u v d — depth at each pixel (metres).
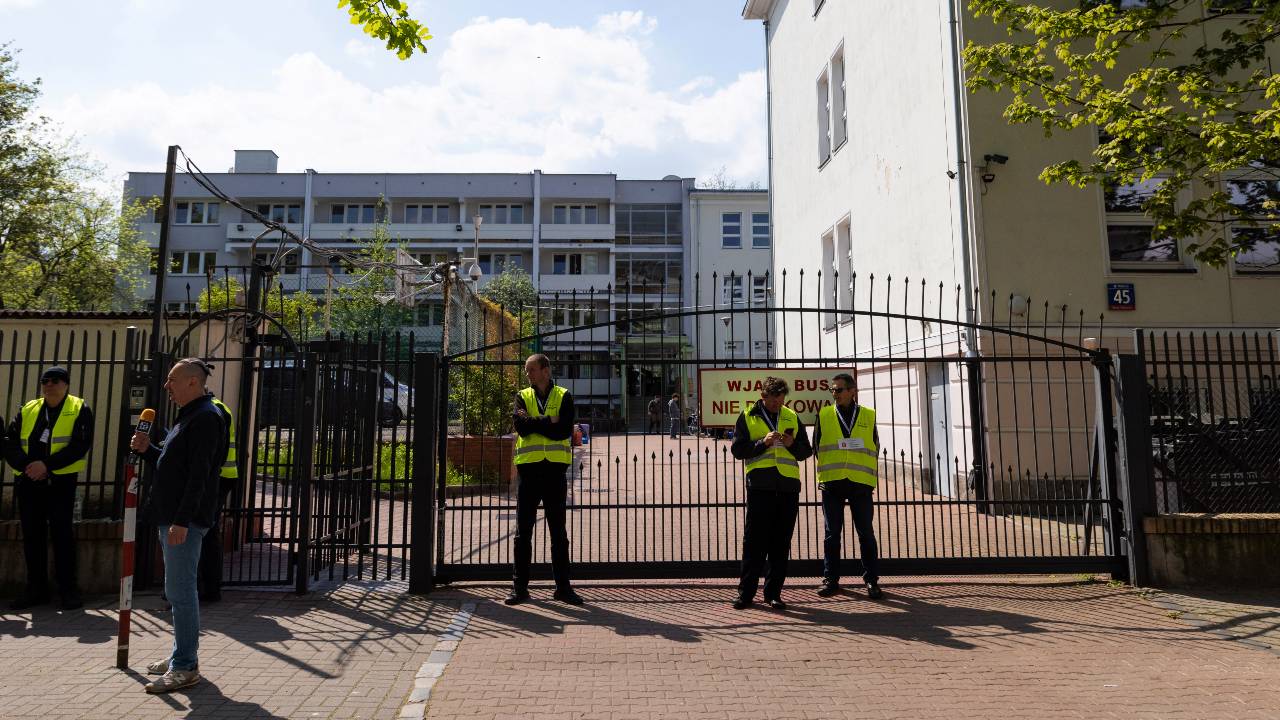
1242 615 5.56
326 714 3.80
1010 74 8.97
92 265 25.97
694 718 3.77
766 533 5.94
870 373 14.61
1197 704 3.96
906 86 12.81
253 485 7.33
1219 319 10.77
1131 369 6.63
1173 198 8.78
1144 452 6.52
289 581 6.49
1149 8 8.62
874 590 6.19
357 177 43.22
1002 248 10.75
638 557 7.58
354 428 7.46
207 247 42.53
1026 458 10.38
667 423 26.61
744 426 6.05
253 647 4.86
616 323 6.56
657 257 43.19
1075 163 8.86
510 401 13.57
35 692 4.05
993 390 10.43
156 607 5.79
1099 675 4.39
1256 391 6.82
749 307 6.73
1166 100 11.16
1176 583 6.38
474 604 5.96
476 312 17.06
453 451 12.77
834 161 16.47
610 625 5.41
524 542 6.04
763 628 5.34
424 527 6.26
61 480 5.76
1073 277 10.73
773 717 3.79
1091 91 8.86
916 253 12.45
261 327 8.88
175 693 4.06
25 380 6.28
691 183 43.31
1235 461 6.70
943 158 11.52
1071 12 8.91
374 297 21.00
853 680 4.32
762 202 41.06
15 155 22.88
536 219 43.19
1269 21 8.34
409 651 4.80
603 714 3.81
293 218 43.28
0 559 6.10
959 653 4.78
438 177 43.47
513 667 4.51
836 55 16.48
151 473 6.21
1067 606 5.89
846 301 16.06
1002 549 7.87
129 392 6.37
